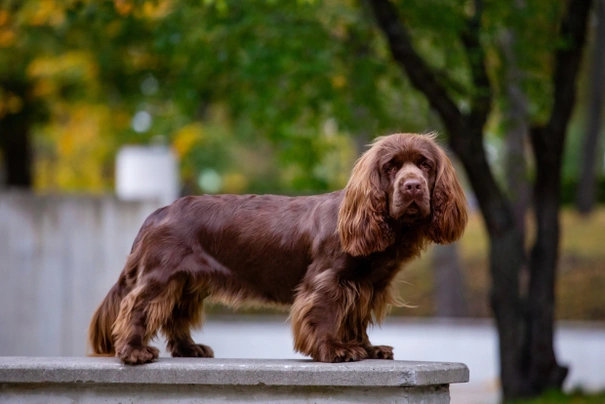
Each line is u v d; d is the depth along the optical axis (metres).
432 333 16.31
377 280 5.19
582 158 25.44
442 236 5.00
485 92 9.46
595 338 15.39
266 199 5.41
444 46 9.97
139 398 5.12
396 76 10.84
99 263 11.90
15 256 11.84
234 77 12.60
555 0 9.97
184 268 5.23
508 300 9.84
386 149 4.99
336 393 4.94
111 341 5.55
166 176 13.88
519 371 9.94
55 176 27.00
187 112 13.01
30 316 11.80
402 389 4.86
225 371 4.95
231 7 10.12
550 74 11.36
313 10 10.71
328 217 5.14
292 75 10.88
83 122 20.94
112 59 16.94
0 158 25.55
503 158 16.53
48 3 11.32
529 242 21.91
